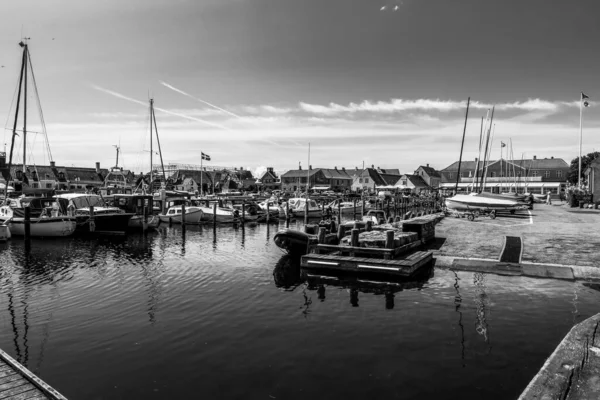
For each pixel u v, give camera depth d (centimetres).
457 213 3356
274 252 2206
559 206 4709
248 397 668
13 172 5394
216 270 1692
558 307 1071
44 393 572
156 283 1470
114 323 1041
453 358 787
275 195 7712
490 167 9950
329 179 11956
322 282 1427
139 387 712
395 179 13088
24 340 938
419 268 1484
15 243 2566
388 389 681
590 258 1530
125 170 9544
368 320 1015
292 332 948
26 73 3403
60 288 1416
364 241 1641
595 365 643
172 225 3812
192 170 9656
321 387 693
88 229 2936
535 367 745
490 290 1234
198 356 829
